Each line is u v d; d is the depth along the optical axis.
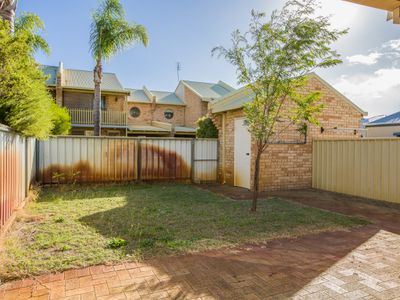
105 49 12.35
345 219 5.07
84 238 3.81
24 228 4.18
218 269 3.04
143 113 22.12
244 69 5.15
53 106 8.83
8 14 4.87
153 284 2.69
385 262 3.26
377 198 7.07
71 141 8.49
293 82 5.03
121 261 3.16
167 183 9.62
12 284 2.64
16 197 4.80
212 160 10.31
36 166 8.06
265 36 4.91
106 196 6.92
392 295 2.54
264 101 5.13
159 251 3.46
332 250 3.63
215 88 23.38
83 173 8.66
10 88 3.95
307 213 5.43
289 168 8.47
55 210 5.34
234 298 2.47
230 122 9.62
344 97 8.97
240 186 9.00
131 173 9.27
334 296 2.52
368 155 7.31
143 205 5.93
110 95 18.83
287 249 3.65
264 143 5.48
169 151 9.74
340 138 8.12
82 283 2.69
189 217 5.01
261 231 4.32
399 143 6.66
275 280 2.80
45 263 3.02
